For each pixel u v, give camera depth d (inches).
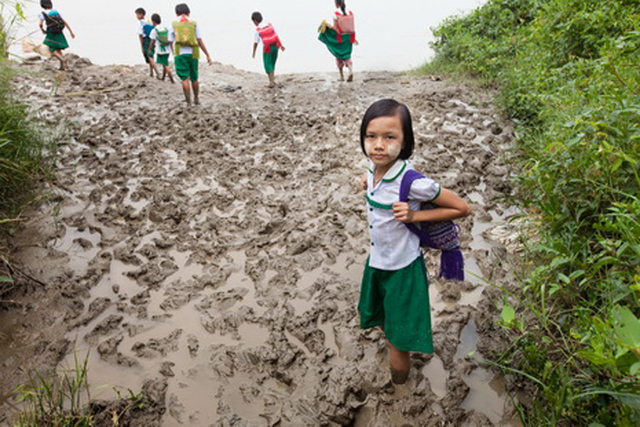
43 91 298.8
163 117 263.3
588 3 217.6
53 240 149.5
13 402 95.5
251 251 146.9
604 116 123.7
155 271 137.1
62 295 125.6
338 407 93.3
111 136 234.4
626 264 90.7
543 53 239.9
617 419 71.8
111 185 183.5
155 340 112.2
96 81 329.4
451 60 355.6
